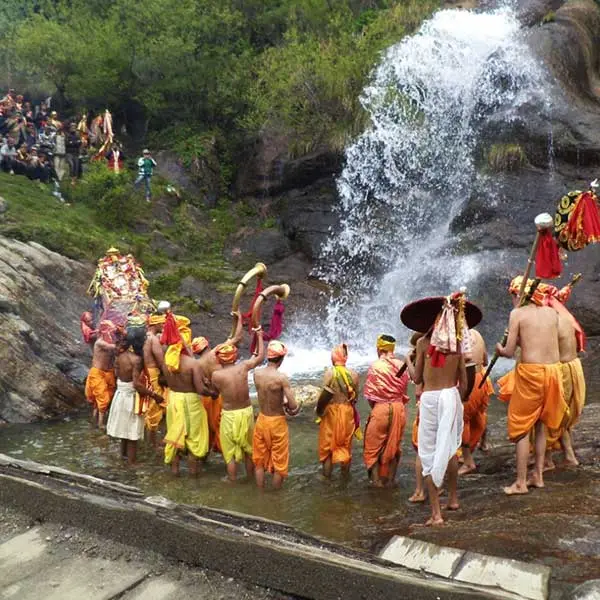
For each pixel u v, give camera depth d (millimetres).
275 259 19031
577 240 5316
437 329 5098
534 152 17047
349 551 3566
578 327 6301
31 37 22234
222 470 7469
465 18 20641
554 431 6160
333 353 6957
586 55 19703
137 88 23406
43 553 3797
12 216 15375
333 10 22969
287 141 20719
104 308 11570
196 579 3529
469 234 16453
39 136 19500
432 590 3102
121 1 23391
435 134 18828
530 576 3742
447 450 5152
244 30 23953
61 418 10227
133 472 7461
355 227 18797
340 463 7027
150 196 19359
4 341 10406
